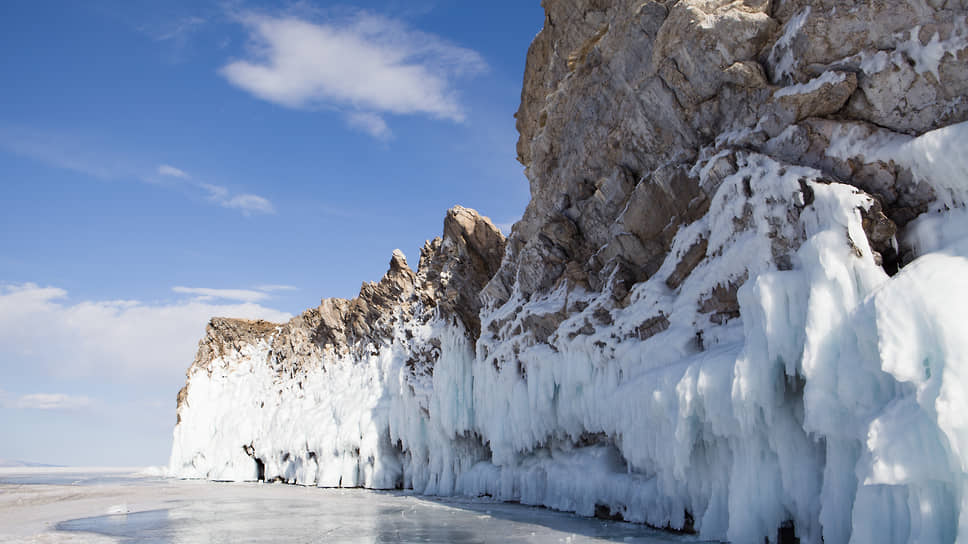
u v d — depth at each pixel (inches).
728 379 492.7
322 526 747.4
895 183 454.9
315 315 1882.4
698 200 650.8
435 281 1315.2
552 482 823.1
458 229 1235.9
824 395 406.3
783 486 470.9
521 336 908.0
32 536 715.4
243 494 1334.9
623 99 740.7
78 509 1054.4
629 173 762.8
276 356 2112.5
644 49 687.1
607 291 751.7
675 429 534.6
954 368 312.7
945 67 441.4
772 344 450.0
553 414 837.8
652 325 658.8
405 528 702.5
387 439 1445.6
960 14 437.7
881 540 344.5
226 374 2306.8
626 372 681.6
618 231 762.2
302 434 1705.2
